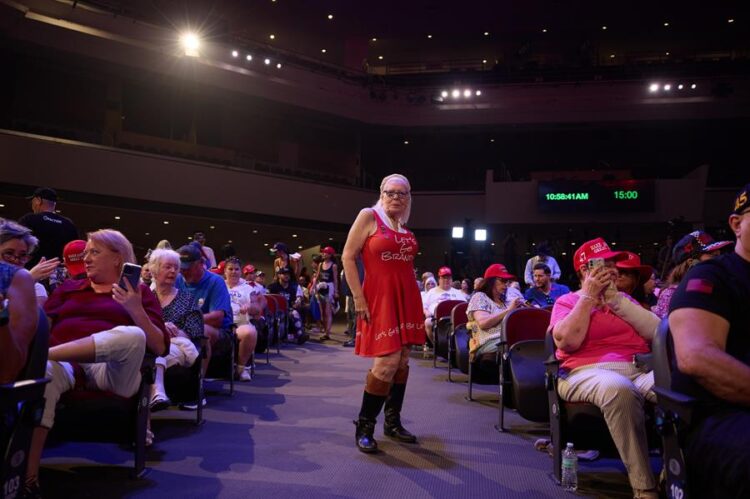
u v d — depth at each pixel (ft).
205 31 58.70
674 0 62.08
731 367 4.58
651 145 70.74
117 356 7.97
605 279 8.43
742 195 5.22
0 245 8.22
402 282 10.61
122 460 9.60
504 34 72.13
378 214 10.78
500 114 67.05
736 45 71.87
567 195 63.36
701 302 4.95
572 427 8.49
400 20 67.56
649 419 8.16
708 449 4.70
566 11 65.05
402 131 71.10
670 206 61.62
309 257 67.92
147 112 59.41
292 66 63.00
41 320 5.90
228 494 8.10
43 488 8.14
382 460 9.90
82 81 55.26
